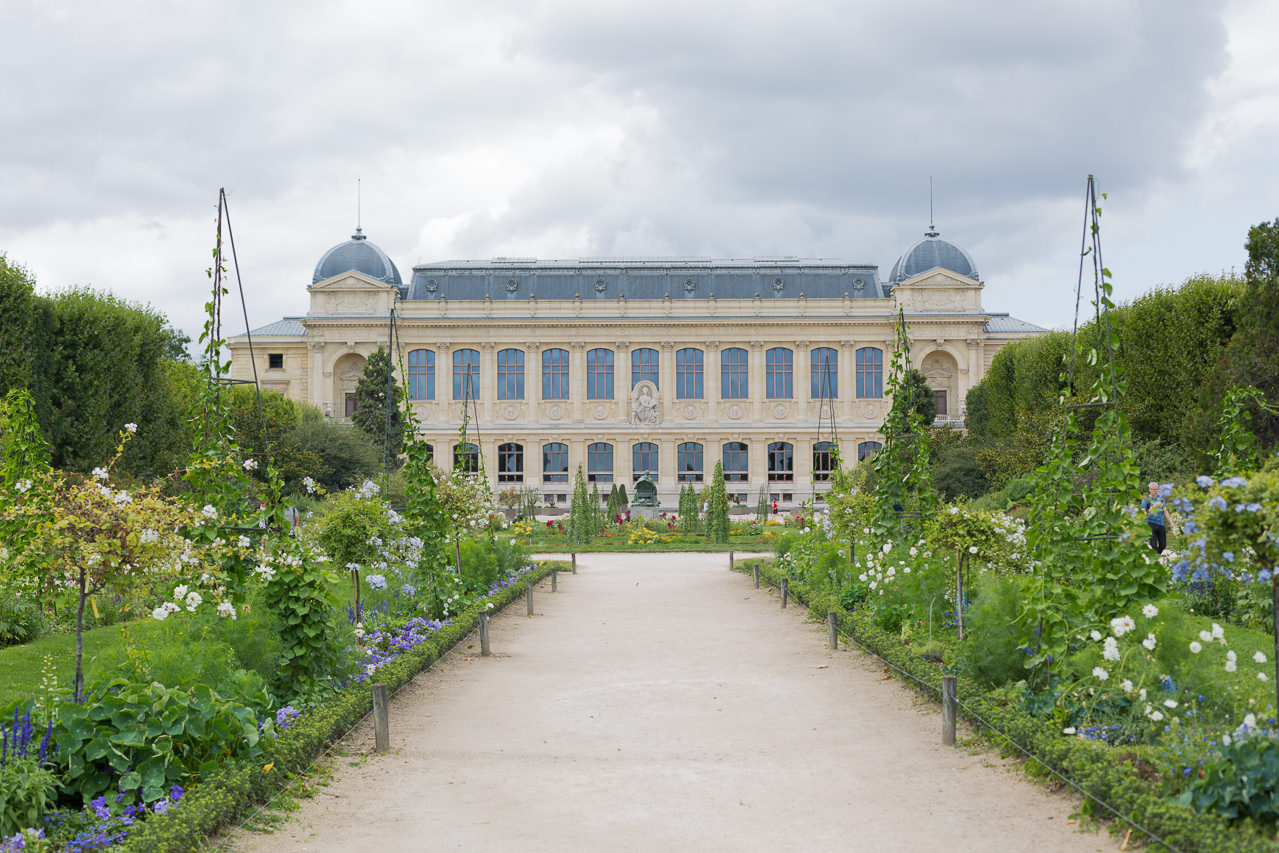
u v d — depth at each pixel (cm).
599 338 10012
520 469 10019
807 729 1398
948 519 1722
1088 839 941
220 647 1222
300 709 1358
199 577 1412
